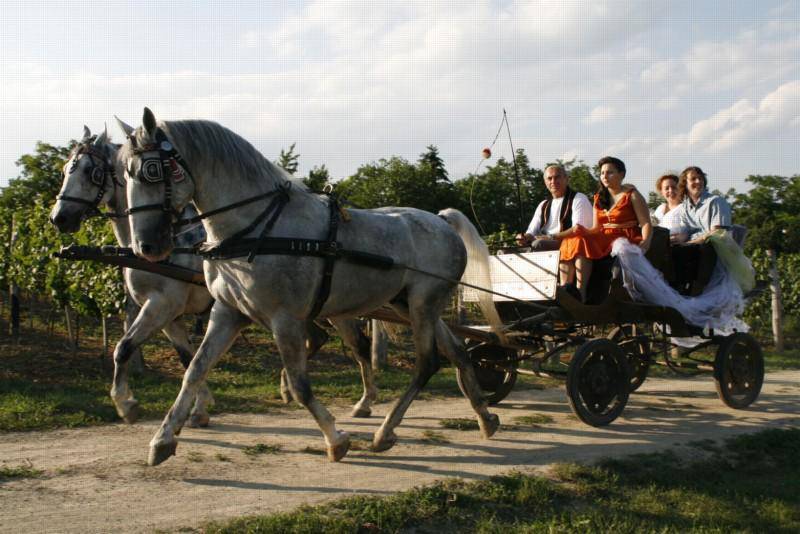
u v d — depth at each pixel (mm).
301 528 4008
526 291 7316
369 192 27172
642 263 6852
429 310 6172
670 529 4406
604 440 6449
